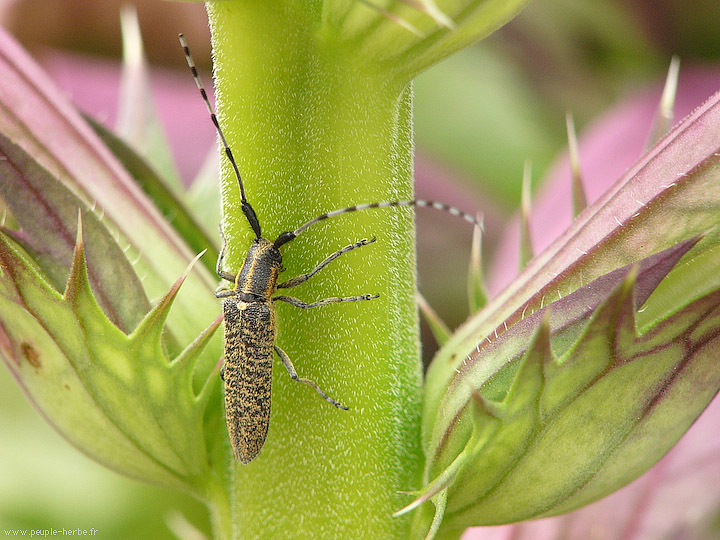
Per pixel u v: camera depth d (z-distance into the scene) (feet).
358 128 0.40
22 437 0.71
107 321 0.39
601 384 0.38
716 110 0.39
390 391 0.40
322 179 0.40
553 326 0.38
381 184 0.40
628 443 0.38
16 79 0.43
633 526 0.48
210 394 0.40
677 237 0.39
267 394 0.40
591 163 0.67
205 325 0.42
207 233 0.45
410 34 0.38
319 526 0.40
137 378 0.39
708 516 0.48
